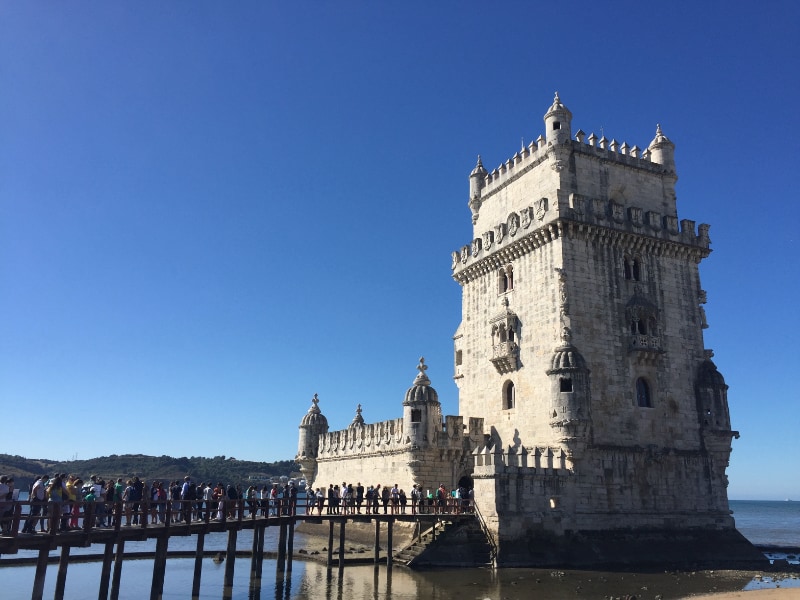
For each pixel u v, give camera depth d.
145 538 30.38
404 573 42.91
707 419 53.12
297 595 36.91
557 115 54.38
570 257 51.09
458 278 63.28
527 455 46.53
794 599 33.41
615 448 48.78
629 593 36.84
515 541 44.12
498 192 61.62
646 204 57.19
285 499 43.12
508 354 53.66
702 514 51.28
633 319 51.91
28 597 37.62
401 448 55.75
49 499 28.45
